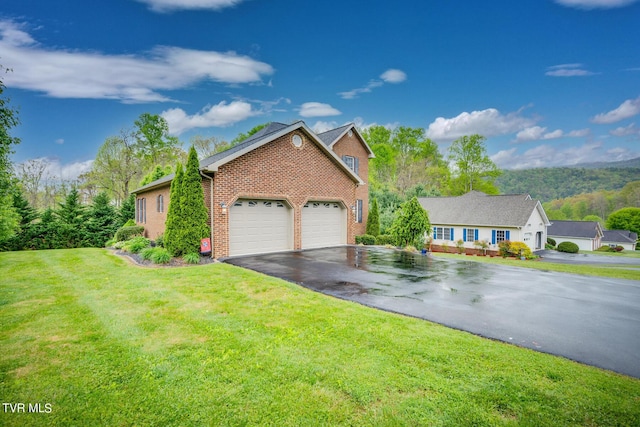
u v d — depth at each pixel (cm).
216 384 342
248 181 1220
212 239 1158
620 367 388
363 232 2306
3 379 350
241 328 489
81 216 2067
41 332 474
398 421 288
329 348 422
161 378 354
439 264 1101
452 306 617
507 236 2609
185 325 502
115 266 1003
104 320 523
